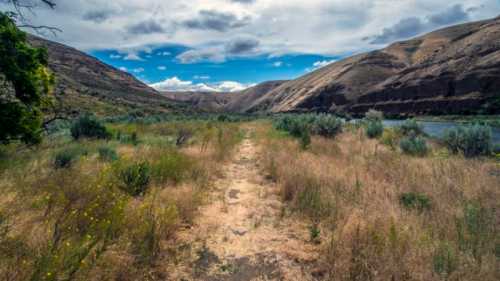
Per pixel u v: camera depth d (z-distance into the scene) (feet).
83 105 180.75
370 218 13.61
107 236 10.50
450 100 255.50
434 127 117.70
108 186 15.78
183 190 18.53
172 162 23.73
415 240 11.44
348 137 53.78
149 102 367.66
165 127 70.64
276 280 10.17
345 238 12.09
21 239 9.78
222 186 22.94
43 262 8.18
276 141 46.06
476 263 9.70
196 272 10.57
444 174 22.11
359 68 532.32
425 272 9.32
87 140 40.19
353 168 24.81
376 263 10.07
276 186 22.59
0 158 21.40
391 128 67.46
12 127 23.49
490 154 33.71
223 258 11.69
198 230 14.23
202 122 102.73
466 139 34.55
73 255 8.89
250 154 40.16
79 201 13.78
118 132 51.34
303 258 11.61
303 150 35.78
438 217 13.94
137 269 9.97
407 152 35.86
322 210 15.81
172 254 11.64
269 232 14.20
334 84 510.17
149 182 19.01
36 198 13.66
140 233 11.71
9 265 8.19
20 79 23.27
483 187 18.25
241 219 15.93
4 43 22.27
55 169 20.52
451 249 10.44
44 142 33.12
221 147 38.29
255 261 11.50
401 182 20.45
